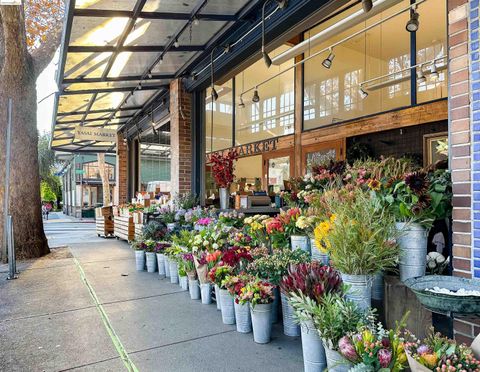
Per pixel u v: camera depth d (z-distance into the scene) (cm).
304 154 741
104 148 1231
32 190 602
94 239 871
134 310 320
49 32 679
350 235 199
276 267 270
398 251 207
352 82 695
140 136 985
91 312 315
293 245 305
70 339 258
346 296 203
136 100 761
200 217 496
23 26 594
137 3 351
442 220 247
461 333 205
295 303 202
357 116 691
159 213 611
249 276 273
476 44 205
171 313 313
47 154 2458
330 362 178
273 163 812
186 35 470
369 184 237
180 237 466
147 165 1029
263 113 832
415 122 581
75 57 472
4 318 301
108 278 442
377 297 243
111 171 2397
